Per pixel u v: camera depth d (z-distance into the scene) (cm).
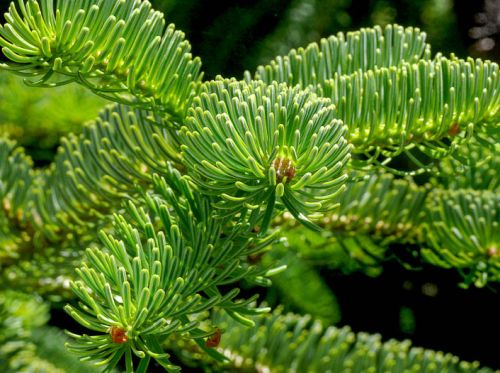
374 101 39
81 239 48
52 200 49
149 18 38
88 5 36
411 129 39
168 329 33
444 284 92
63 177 50
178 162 41
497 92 39
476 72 39
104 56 36
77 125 82
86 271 32
